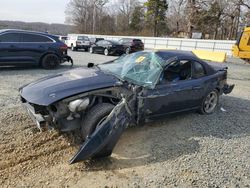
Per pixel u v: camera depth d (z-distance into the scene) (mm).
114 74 4996
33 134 4578
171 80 5137
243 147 4641
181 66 5410
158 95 4762
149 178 3566
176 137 4844
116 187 3355
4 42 10125
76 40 26141
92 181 3447
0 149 4047
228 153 4379
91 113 4090
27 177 3465
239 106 7133
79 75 4801
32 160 3848
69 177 3504
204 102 5941
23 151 4047
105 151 3842
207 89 5824
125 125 4051
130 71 5000
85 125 4086
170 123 5480
